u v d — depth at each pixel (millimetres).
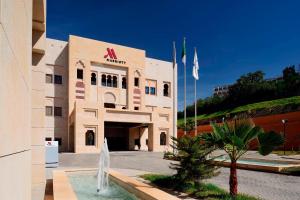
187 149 10602
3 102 1939
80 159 24578
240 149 8500
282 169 16172
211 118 58406
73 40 37281
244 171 17094
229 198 8680
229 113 54625
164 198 7395
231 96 63062
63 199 7098
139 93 42375
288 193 10344
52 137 35688
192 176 10570
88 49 38312
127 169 17484
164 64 46125
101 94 39312
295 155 29469
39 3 8477
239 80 64375
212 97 70438
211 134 9102
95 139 33812
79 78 37781
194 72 29031
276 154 31078
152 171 16562
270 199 9328
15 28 2574
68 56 37188
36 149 10859
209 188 10375
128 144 42781
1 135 1859
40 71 11180
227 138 8422
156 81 45031
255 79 63250
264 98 57250
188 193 10039
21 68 3129
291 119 38562
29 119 4789
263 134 8102
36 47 10742
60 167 18141
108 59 39750
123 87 41469
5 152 2029
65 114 36844
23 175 3555
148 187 9273
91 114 33875
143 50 43281
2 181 1905
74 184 11695
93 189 10711
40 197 8617
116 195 9711
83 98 37469
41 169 10859
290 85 53500
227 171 16984
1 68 1846
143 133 42938
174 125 32969
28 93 4422
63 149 36125
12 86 2416
